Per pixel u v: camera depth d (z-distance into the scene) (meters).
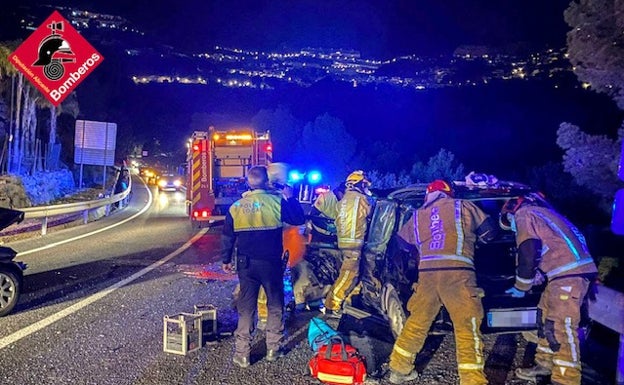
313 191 12.37
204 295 8.66
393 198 7.01
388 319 6.62
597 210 11.69
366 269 7.27
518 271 5.00
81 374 5.48
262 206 5.79
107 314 7.59
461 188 7.02
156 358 5.94
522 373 5.32
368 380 5.35
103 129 34.69
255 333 6.82
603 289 5.27
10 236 15.63
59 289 9.07
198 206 18.23
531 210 5.06
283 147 34.69
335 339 5.36
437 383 5.27
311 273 7.77
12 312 7.70
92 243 14.41
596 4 8.23
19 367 5.66
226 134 18.92
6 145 25.72
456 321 4.91
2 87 26.84
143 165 66.00
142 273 10.36
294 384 5.26
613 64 8.21
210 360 5.89
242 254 5.76
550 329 4.89
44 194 25.98
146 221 21.23
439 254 5.00
